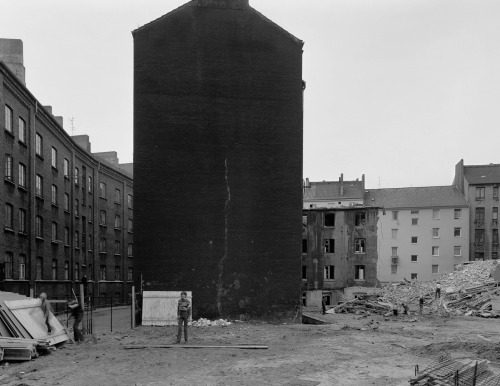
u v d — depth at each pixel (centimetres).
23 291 2756
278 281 2311
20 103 2756
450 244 6756
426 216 6850
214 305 2258
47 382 1086
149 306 2200
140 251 2242
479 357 1345
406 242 6856
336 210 5138
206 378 1110
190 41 2341
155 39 2320
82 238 4109
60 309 3300
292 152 2373
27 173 2862
